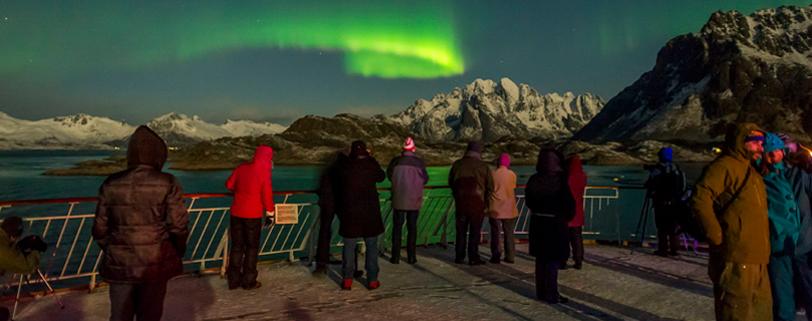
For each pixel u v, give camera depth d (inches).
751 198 138.4
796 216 148.3
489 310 205.2
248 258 231.9
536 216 216.5
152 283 133.7
